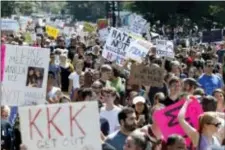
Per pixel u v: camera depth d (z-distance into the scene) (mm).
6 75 11117
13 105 11172
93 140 8320
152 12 81062
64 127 8289
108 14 73438
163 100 12141
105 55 18922
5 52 11086
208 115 9281
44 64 11141
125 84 16562
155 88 15273
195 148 9461
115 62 18797
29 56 11117
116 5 74125
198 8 78812
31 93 11141
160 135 9859
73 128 8289
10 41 28734
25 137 8234
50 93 13984
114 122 11414
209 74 17062
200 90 12898
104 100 11570
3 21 40500
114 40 18875
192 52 24734
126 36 18859
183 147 8586
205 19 79062
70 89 17672
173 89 12156
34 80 11109
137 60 18781
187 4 79062
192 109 9859
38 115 8250
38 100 11164
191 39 54750
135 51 18812
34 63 11117
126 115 9562
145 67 15320
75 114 8297
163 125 9859
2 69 11109
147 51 18797
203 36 37688
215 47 32531
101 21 42750
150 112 11625
